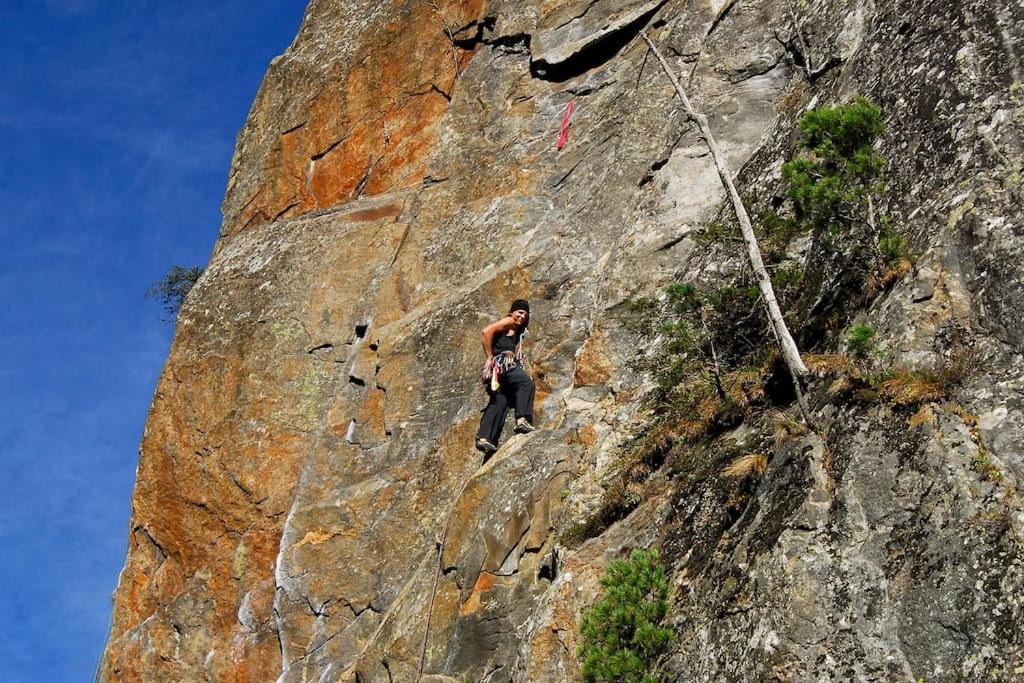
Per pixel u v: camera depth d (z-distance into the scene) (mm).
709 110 12594
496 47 15945
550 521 10266
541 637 8930
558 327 12344
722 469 8562
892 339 7980
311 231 15852
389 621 11703
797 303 9422
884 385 7719
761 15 12984
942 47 9445
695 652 7500
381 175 16297
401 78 16719
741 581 7516
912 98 9414
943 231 8234
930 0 10125
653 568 8297
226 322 15305
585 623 8047
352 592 13008
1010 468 6910
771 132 11680
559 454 10719
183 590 14289
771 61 12555
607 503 9484
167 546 14641
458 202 14820
